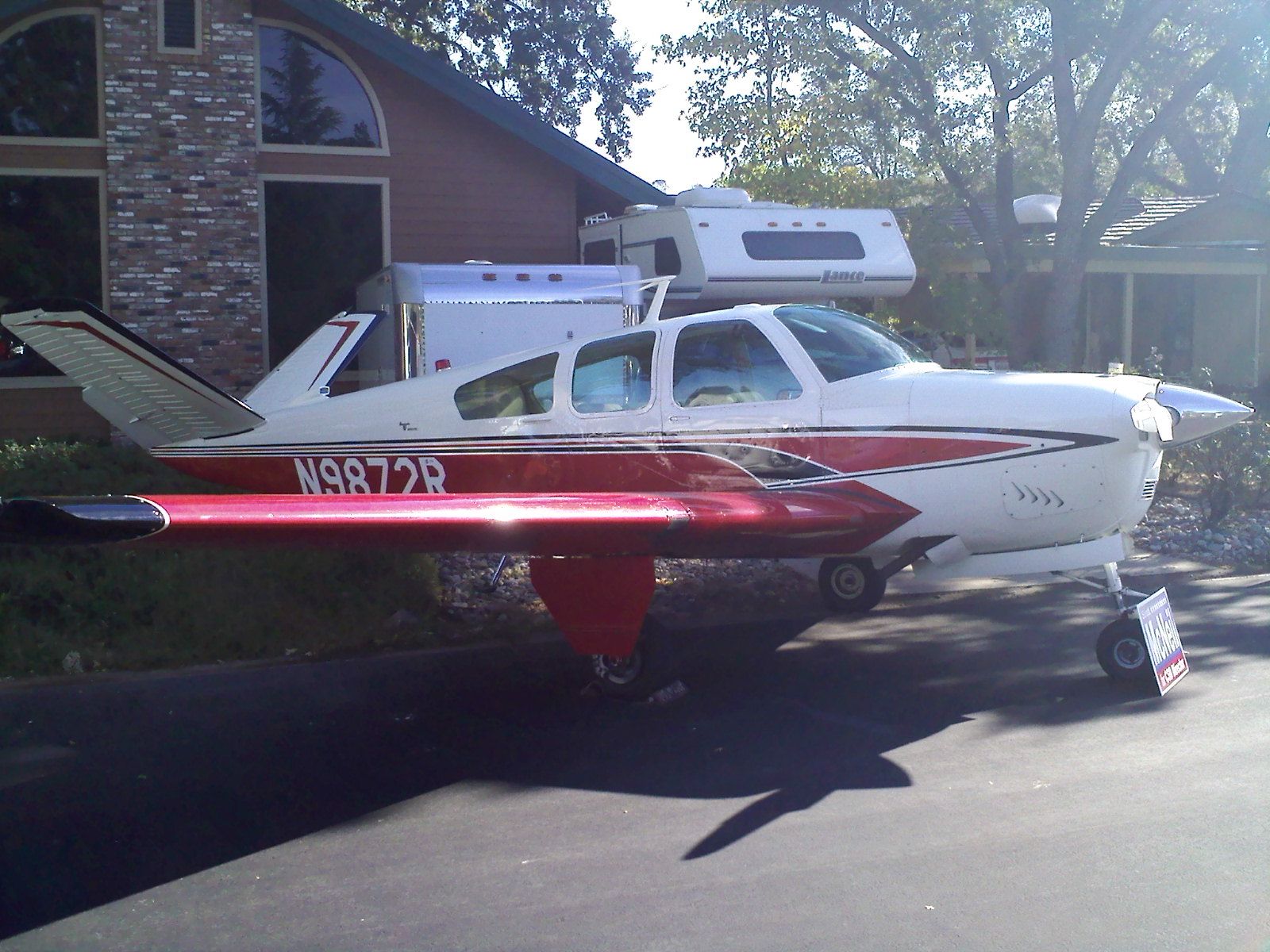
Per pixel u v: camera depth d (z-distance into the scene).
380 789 4.60
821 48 15.09
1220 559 8.82
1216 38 14.09
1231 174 19.52
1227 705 5.38
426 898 3.63
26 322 6.88
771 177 16.62
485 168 12.86
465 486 7.03
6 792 4.59
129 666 6.35
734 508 5.35
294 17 12.09
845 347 6.38
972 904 3.49
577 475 6.70
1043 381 5.92
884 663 6.34
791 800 4.38
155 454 7.88
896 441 5.95
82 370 7.28
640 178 13.01
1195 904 3.46
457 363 9.84
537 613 7.47
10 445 10.05
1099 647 5.79
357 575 7.48
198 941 3.40
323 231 12.41
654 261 11.73
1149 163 22.89
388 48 11.91
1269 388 15.68
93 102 11.44
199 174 11.54
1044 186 17.81
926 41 14.17
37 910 3.61
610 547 5.22
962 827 4.07
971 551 6.04
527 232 13.05
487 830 4.17
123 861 3.96
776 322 6.35
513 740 5.18
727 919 3.43
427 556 7.83
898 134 15.44
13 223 11.30
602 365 6.70
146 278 11.45
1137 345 19.55
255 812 4.37
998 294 14.76
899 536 6.02
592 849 3.97
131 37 11.24
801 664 6.37
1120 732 5.04
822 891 3.59
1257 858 3.75
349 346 8.65
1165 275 19.50
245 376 11.80
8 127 11.21
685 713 5.53
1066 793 4.36
